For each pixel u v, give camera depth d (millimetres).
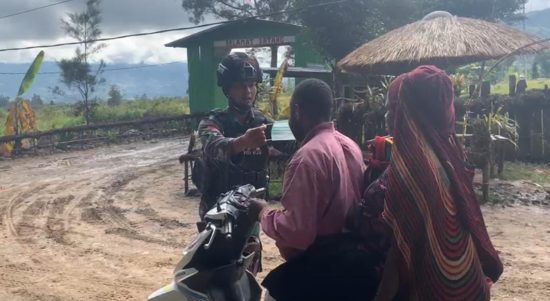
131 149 18250
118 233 7828
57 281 6008
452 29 10414
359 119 11141
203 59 24609
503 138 9430
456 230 2568
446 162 2604
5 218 8883
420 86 2633
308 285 2902
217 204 3312
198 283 3262
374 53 10961
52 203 9953
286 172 2895
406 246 2553
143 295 5602
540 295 5301
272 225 2861
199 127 3736
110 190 11070
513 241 6957
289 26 22281
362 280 2840
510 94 12586
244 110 3758
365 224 2844
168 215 8781
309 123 3039
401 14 16781
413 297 2596
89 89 28000
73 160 15781
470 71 15734
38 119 31281
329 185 2820
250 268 3707
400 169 2588
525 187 9789
